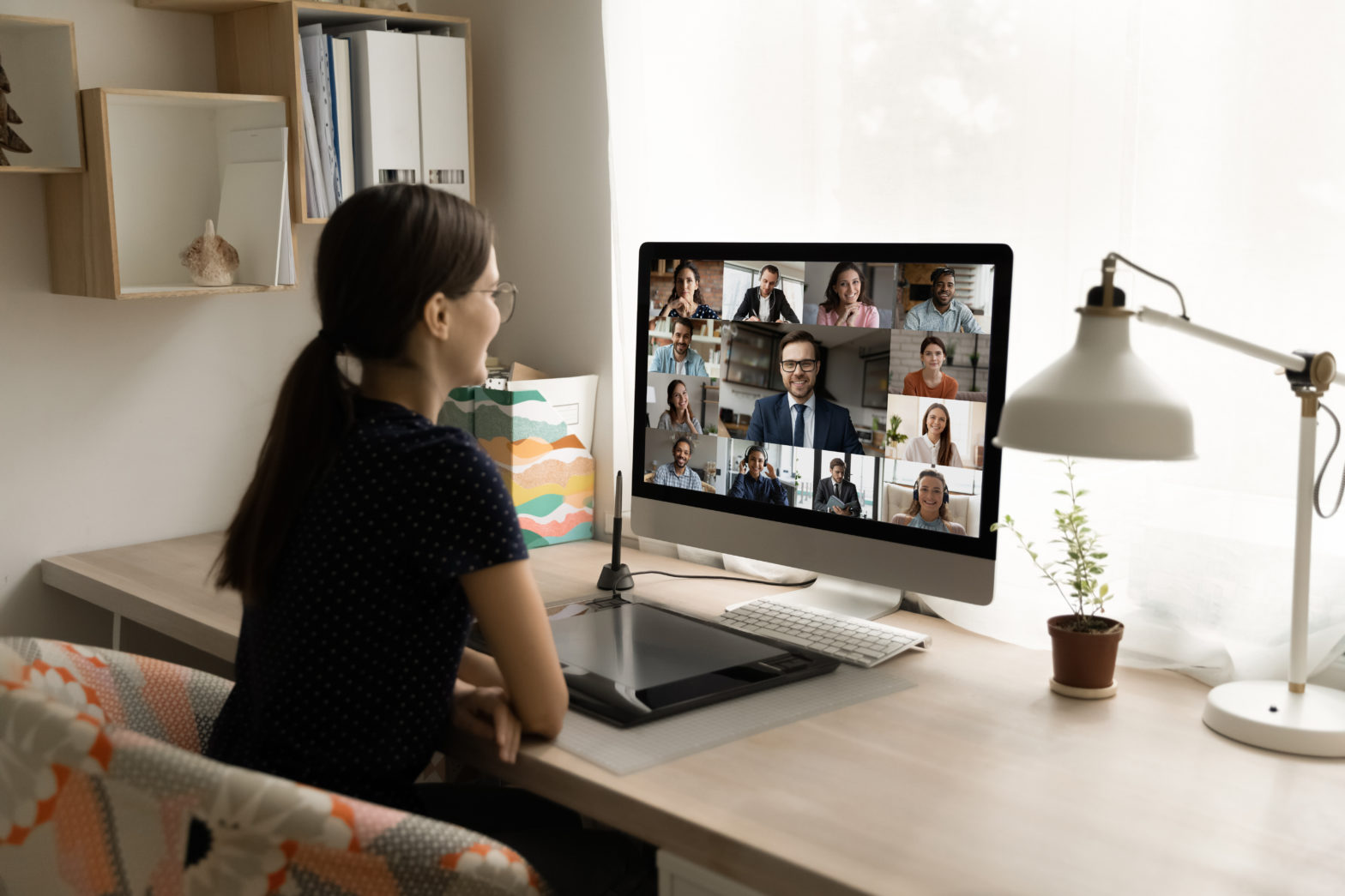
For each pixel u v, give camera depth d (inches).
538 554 84.2
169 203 83.7
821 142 71.1
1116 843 40.1
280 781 37.9
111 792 38.0
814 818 41.8
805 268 63.0
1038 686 56.5
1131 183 58.2
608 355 88.5
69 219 76.8
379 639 45.5
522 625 46.4
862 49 68.4
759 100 74.1
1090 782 45.2
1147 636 59.7
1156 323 44.7
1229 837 40.6
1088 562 55.9
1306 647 50.7
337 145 83.6
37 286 79.4
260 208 81.3
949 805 42.9
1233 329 56.1
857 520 61.9
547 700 47.4
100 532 84.3
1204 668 57.2
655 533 72.2
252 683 48.4
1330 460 53.3
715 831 40.7
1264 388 55.4
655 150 80.4
